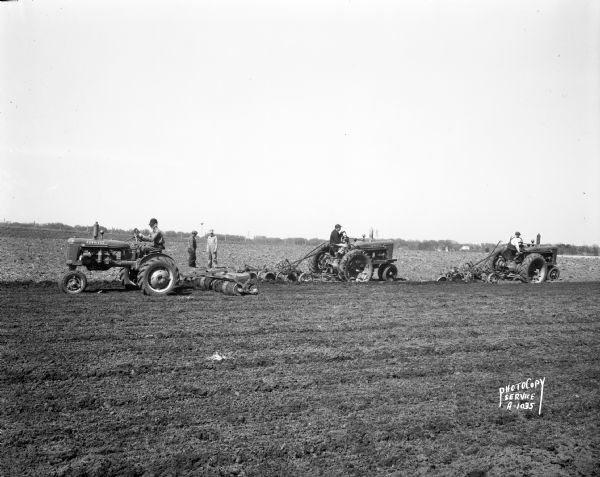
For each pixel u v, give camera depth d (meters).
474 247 65.88
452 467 5.66
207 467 5.47
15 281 18.02
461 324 12.68
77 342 9.83
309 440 6.09
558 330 12.42
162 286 15.73
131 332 10.71
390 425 6.57
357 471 5.50
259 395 7.45
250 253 33.25
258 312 13.39
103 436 6.05
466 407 7.25
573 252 65.31
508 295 18.20
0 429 6.16
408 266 32.19
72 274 15.56
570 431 6.65
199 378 8.05
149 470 5.36
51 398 7.10
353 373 8.56
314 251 22.23
